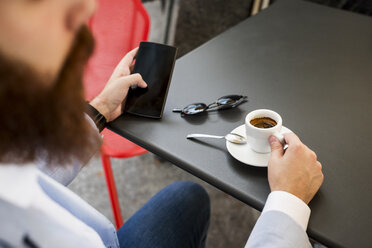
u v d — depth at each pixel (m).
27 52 0.33
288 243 0.56
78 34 0.39
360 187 0.66
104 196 1.57
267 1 2.04
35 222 0.41
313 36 1.10
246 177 0.69
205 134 0.78
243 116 0.82
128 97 0.84
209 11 2.04
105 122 0.80
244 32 1.13
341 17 1.19
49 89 0.35
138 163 1.71
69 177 0.70
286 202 0.59
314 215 0.61
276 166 0.64
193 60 1.01
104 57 1.15
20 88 0.32
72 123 0.39
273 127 0.68
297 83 0.91
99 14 1.10
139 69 0.87
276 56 1.01
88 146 0.44
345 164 0.70
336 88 0.89
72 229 0.45
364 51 1.02
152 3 2.48
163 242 0.78
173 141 0.76
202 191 0.90
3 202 0.38
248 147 0.73
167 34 2.04
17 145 0.35
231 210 1.53
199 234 0.85
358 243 0.58
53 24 0.34
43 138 0.37
